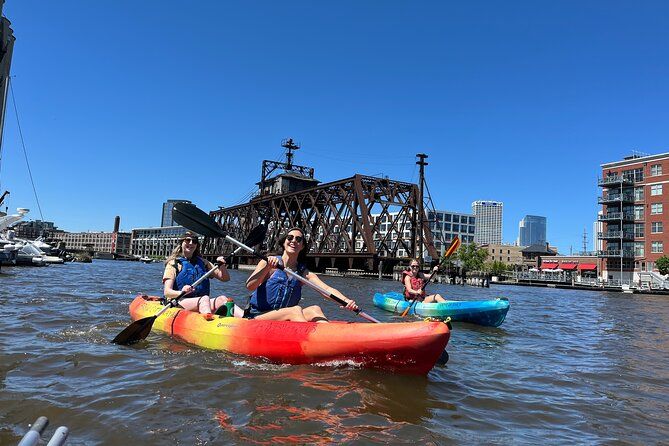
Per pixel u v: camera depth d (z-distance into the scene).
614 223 59.25
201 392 3.81
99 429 2.98
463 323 9.89
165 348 5.45
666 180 54.47
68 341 5.63
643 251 55.97
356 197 36.78
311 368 4.66
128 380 4.09
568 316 13.64
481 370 5.31
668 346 7.91
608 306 20.61
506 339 7.94
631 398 4.44
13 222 23.84
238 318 5.42
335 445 2.87
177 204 6.50
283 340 4.80
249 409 3.46
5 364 4.42
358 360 4.54
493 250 117.06
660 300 30.73
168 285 6.45
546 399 4.26
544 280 63.31
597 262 68.44
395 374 4.53
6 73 23.39
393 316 10.27
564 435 3.36
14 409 3.26
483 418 3.60
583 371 5.55
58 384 3.88
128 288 15.39
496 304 9.35
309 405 3.59
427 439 3.07
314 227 42.81
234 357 5.04
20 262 31.84
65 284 16.03
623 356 6.71
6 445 2.67
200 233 6.73
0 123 23.09
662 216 54.50
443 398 4.01
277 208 51.19
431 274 11.23
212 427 3.08
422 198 41.19
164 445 2.78
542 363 5.94
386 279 40.91
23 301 9.66
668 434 3.48
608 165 60.47
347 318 9.62
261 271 5.48
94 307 9.22
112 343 5.62
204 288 6.73
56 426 3.01
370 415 3.45
